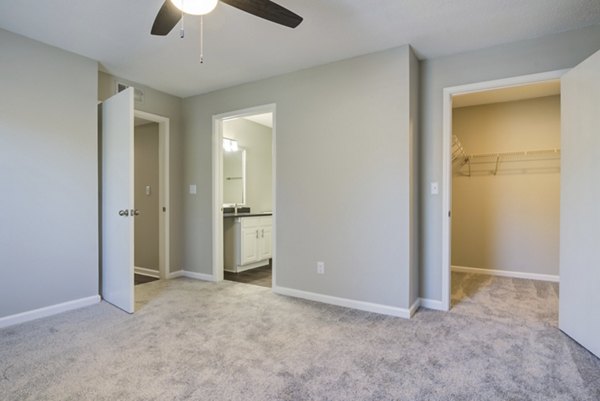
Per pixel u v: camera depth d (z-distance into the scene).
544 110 4.06
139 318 2.73
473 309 2.96
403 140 2.75
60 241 2.83
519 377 1.84
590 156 2.11
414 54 2.90
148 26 2.46
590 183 2.11
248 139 5.39
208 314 2.83
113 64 3.14
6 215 2.53
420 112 3.05
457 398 1.66
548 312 2.87
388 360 2.03
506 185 4.24
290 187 3.34
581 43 2.48
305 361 2.02
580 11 2.25
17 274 2.59
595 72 2.05
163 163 4.05
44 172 2.73
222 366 1.96
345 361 2.02
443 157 2.95
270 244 4.99
